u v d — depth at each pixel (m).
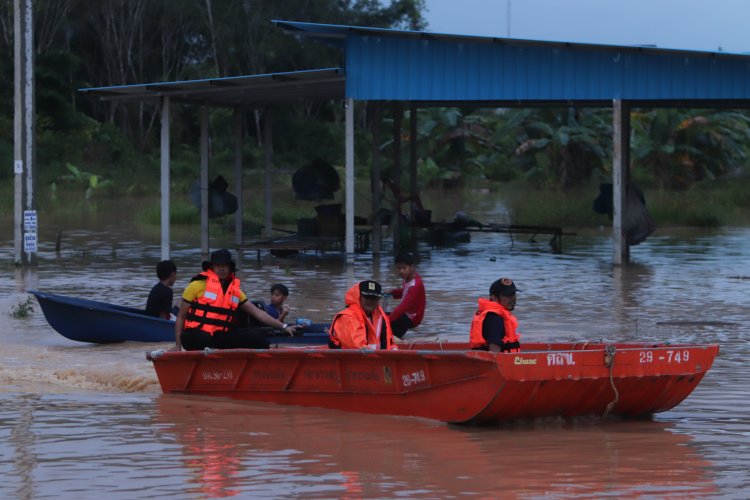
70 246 40.56
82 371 16.42
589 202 59.47
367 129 121.38
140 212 60.47
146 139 106.75
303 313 22.72
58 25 102.19
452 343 15.09
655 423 13.28
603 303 24.59
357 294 13.90
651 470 11.09
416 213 43.78
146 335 19.17
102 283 28.58
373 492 10.34
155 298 19.44
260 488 10.52
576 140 74.25
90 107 110.94
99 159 92.81
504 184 88.44
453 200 72.06
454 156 83.88
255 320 16.66
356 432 12.77
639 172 78.25
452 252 39.56
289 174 94.75
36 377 16.16
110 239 44.03
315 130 111.62
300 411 13.95
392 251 40.25
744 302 24.73
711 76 31.97
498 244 43.28
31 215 32.75
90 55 110.81
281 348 15.23
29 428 13.06
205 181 37.56
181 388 15.03
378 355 13.24
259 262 35.53
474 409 12.69
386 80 33.59
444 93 33.44
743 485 10.57
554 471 11.07
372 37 33.53
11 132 87.75
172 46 112.38
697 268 32.97
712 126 74.69
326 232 39.62
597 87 32.81
